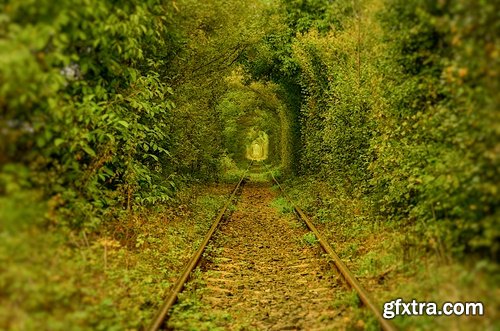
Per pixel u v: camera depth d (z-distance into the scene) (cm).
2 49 453
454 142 638
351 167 1329
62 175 741
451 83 647
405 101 843
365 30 1086
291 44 2105
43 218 613
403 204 942
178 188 1569
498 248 539
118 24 723
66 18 556
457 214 652
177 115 1442
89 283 624
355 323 631
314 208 1642
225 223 1548
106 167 931
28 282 479
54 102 581
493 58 486
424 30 701
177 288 758
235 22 1599
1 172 507
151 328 576
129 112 959
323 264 997
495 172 530
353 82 1296
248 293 842
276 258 1107
